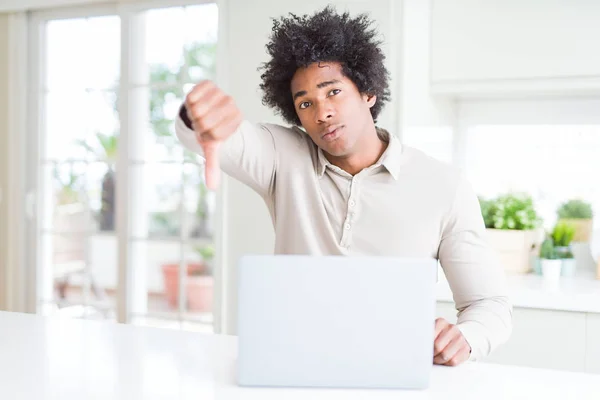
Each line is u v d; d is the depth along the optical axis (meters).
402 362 0.87
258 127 1.44
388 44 2.30
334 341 0.87
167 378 0.92
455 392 0.87
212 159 0.96
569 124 2.66
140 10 3.07
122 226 3.15
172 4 2.98
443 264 1.40
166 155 6.41
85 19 3.23
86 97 3.38
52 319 1.34
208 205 6.14
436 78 2.44
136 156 3.18
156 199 6.30
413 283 0.86
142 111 3.20
